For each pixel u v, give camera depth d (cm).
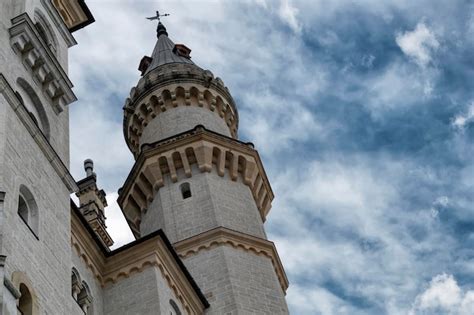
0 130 2745
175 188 4988
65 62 3775
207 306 4138
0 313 2186
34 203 2822
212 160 5119
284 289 4712
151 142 5522
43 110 3297
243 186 5144
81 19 4353
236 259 4441
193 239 4531
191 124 5534
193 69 5934
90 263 3653
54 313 2616
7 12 3303
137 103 5862
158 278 3678
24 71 3225
